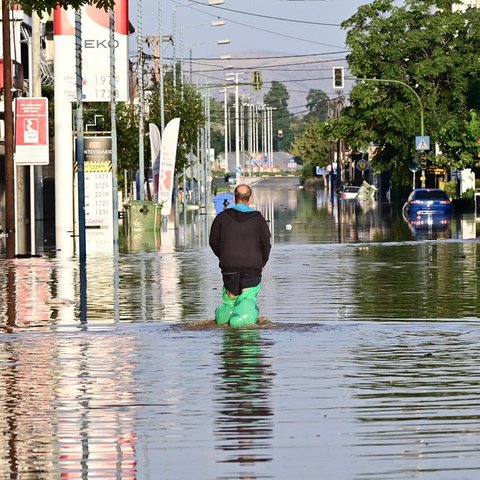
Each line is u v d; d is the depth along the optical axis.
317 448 29.31
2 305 65.12
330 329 51.84
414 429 31.17
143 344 47.81
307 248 113.00
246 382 38.53
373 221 173.75
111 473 27.41
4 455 29.16
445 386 37.44
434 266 88.81
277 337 49.19
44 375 40.59
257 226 52.44
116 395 36.78
